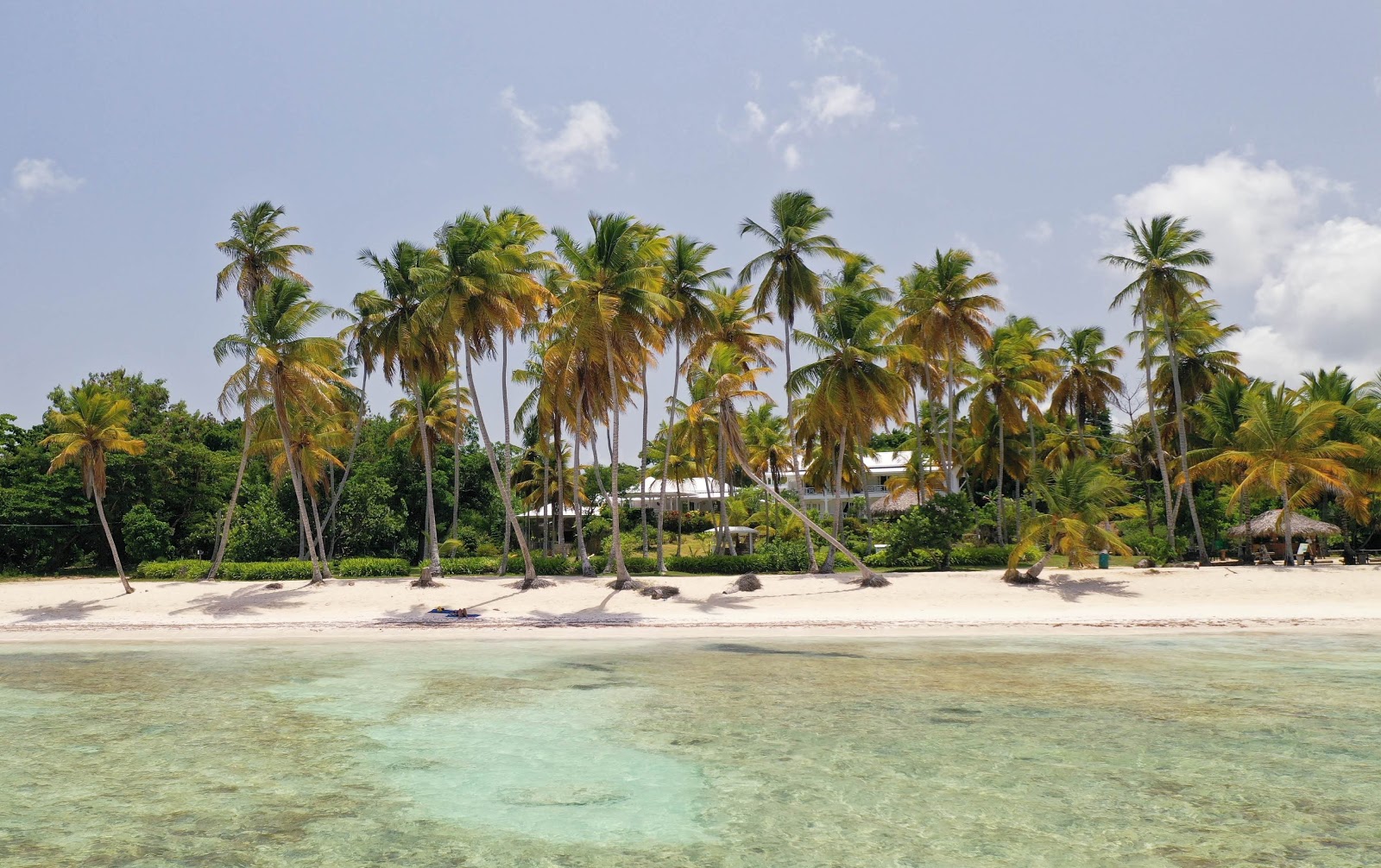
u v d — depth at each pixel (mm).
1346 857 9344
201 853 9898
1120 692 18422
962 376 54156
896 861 9375
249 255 43219
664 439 78375
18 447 55656
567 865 9414
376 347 41094
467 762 13648
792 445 40719
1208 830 10211
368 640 29453
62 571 54625
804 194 41750
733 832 10383
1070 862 9289
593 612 33969
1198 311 52969
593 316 34125
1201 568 38312
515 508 62688
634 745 14500
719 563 42875
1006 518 56906
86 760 14047
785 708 17266
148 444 53438
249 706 18297
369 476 55312
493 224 37969
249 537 48844
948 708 17109
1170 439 59406
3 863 9617
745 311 47094
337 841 10258
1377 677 19781
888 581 36688
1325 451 39500
